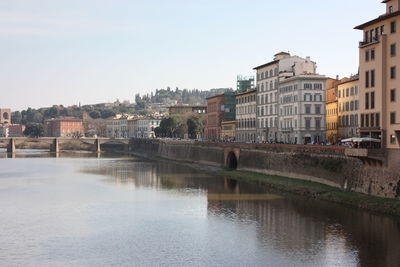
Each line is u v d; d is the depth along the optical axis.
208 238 68.12
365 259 57.22
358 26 94.06
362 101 93.56
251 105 194.88
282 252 60.75
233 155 164.25
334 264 55.81
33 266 56.66
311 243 64.06
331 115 163.50
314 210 83.56
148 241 67.00
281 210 84.81
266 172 132.25
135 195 106.25
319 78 153.00
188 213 85.00
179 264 57.09
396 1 87.31
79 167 183.75
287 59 166.50
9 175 151.88
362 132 93.56
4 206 93.50
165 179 137.38
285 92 162.62
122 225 76.62
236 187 115.75
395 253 59.12
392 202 79.69
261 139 183.88
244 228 73.19
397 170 81.44
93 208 91.00
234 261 57.91
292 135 156.88
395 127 83.31
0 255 60.91
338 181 97.69
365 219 75.56
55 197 104.38
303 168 112.94
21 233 71.81
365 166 88.94
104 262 58.06
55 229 74.19
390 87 85.44
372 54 90.75
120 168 178.62
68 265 57.03
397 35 84.31
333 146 100.69
